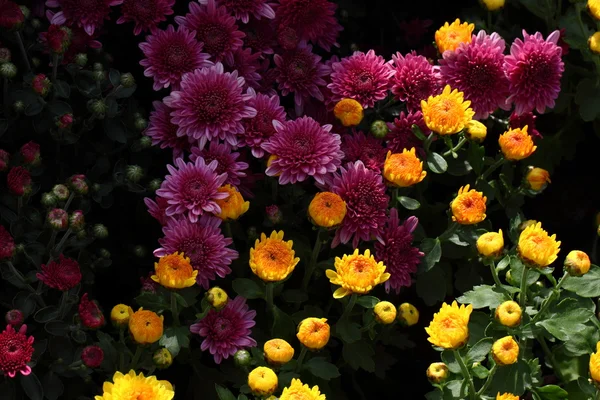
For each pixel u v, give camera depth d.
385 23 1.55
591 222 1.48
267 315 1.32
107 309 1.38
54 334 1.27
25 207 1.32
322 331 1.24
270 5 1.38
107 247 1.38
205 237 1.29
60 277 1.25
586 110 1.42
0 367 1.21
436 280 1.35
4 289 1.33
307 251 1.34
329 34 1.41
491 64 1.36
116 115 1.35
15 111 1.33
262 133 1.33
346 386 1.39
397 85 1.37
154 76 1.34
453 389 1.27
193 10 1.35
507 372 1.28
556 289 1.28
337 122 1.38
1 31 1.35
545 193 1.49
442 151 1.40
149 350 1.28
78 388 1.30
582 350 1.30
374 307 1.28
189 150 1.35
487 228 1.38
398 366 1.41
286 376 1.27
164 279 1.25
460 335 1.22
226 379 1.31
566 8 1.54
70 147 1.37
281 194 1.36
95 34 1.36
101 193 1.34
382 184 1.32
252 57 1.36
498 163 1.37
